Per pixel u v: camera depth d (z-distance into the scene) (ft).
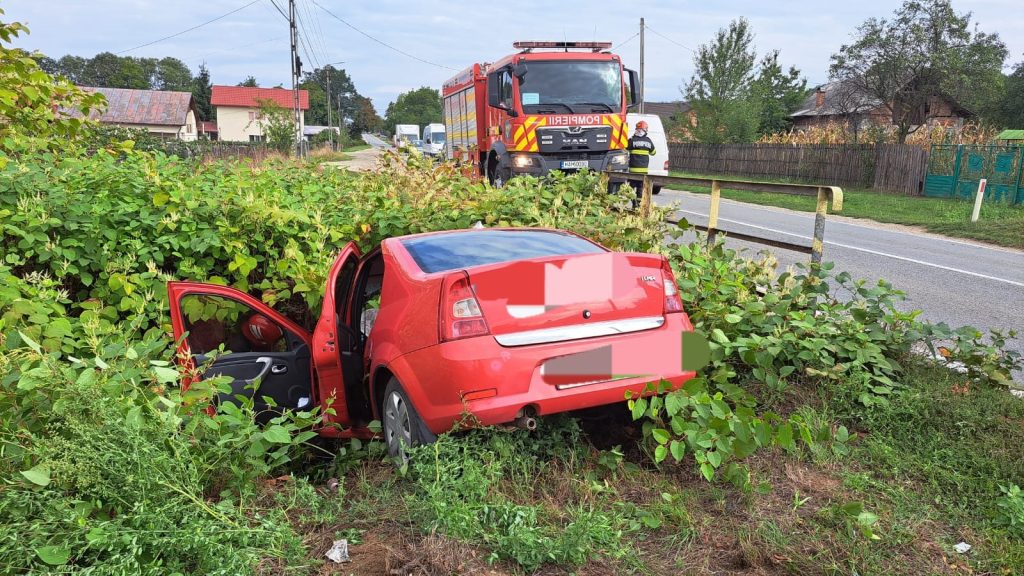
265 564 9.14
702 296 17.29
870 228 55.11
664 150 74.49
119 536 8.55
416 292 12.07
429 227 21.63
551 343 11.34
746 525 10.27
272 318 15.81
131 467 9.27
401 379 11.78
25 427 10.45
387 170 28.04
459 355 10.92
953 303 28.22
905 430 13.48
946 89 98.99
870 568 9.20
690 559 9.52
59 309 14.93
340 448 13.61
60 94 28.58
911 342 16.67
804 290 17.92
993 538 10.05
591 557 9.34
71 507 9.11
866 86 103.04
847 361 15.99
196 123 284.41
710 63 125.80
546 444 12.39
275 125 177.78
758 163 113.91
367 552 9.57
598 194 28.02
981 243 47.26
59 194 18.58
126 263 17.83
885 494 11.24
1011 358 16.20
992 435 13.04
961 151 77.15
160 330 13.24
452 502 10.03
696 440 11.21
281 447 11.92
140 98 247.91
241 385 15.15
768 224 55.72
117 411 9.73
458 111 67.92
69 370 10.41
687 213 62.69
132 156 24.13
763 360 14.90
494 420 10.93
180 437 10.28
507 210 23.72
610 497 11.18
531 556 9.14
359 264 16.03
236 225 20.06
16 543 8.21
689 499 11.00
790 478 11.72
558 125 46.93
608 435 13.48
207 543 8.67
